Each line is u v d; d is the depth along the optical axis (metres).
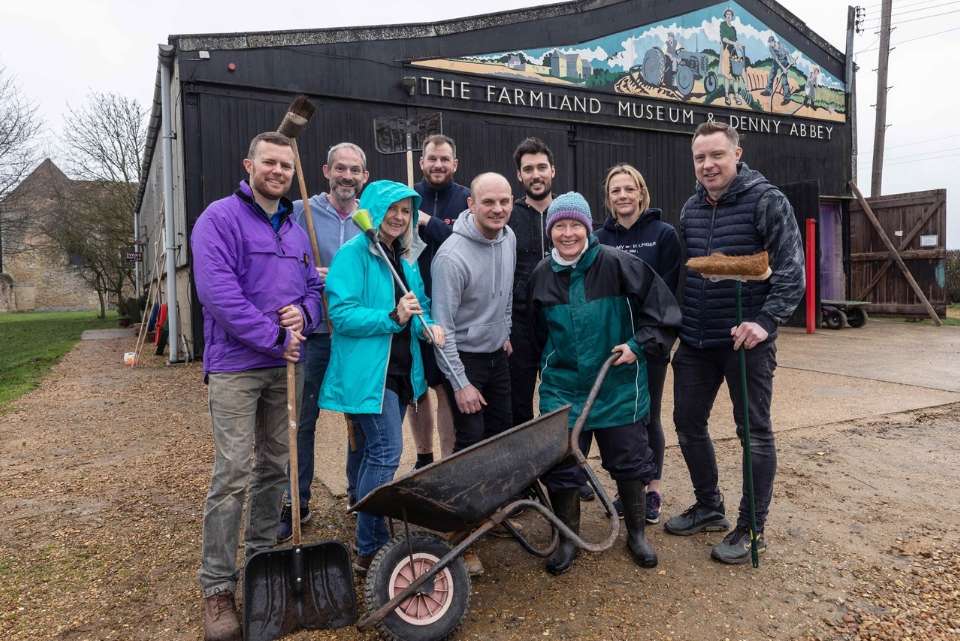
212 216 2.48
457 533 2.52
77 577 2.83
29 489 3.94
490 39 9.74
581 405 2.93
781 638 2.35
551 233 2.88
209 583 2.43
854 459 4.24
